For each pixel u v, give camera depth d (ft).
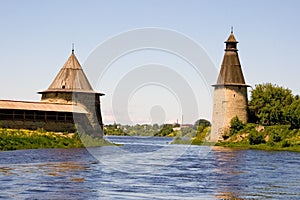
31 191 101.96
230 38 349.82
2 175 123.75
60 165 147.74
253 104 358.02
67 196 97.60
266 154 224.94
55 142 242.99
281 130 301.02
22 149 216.95
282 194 104.53
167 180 120.67
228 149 268.82
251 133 303.68
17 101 260.42
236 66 348.59
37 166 144.46
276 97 352.28
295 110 303.27
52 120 268.00
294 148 266.98
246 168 151.94
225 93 343.67
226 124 339.36
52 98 295.48
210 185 114.42
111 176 125.39
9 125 249.55
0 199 93.61
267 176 131.75
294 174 136.56
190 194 102.68
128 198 96.89
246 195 102.99
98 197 97.25
